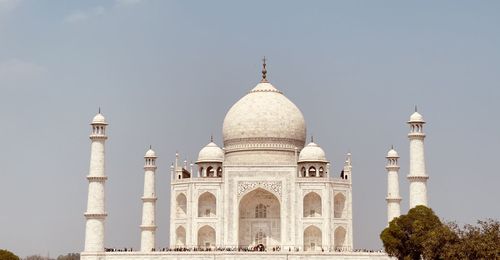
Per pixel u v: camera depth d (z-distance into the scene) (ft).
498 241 519.60
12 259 652.89
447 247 536.83
